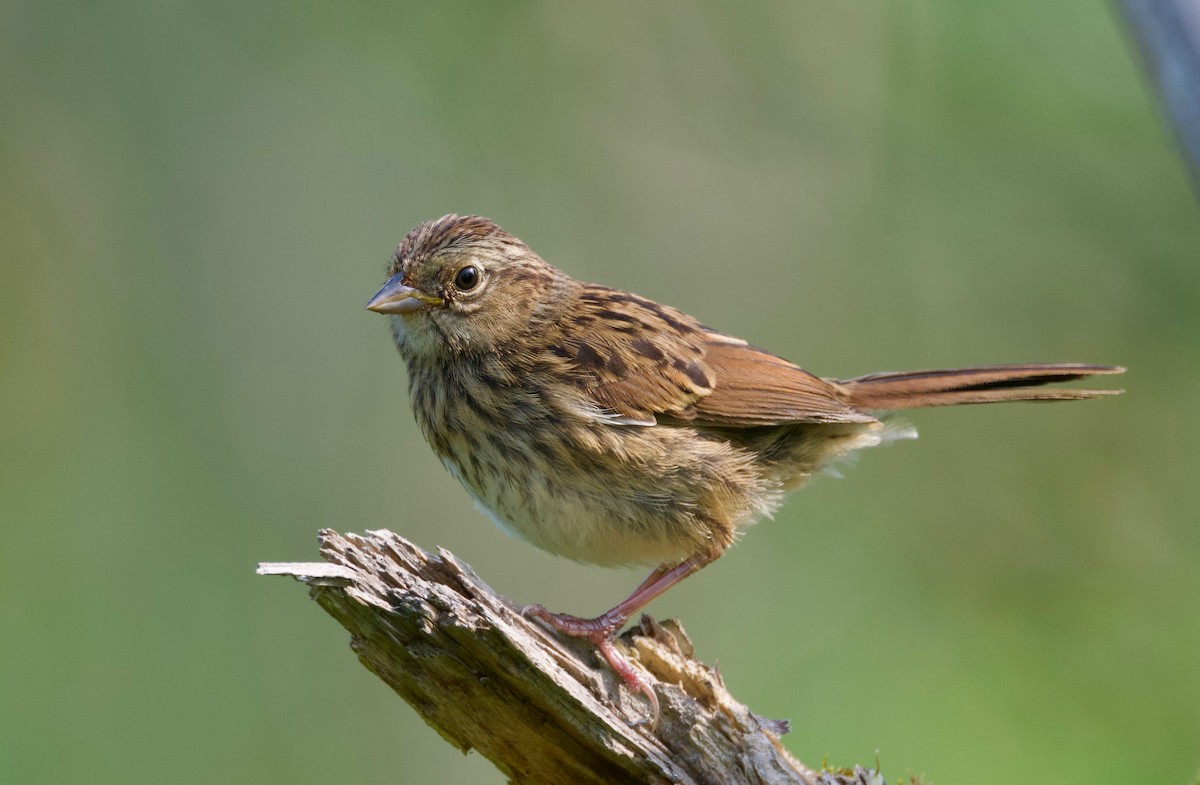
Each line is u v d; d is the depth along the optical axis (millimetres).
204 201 13633
